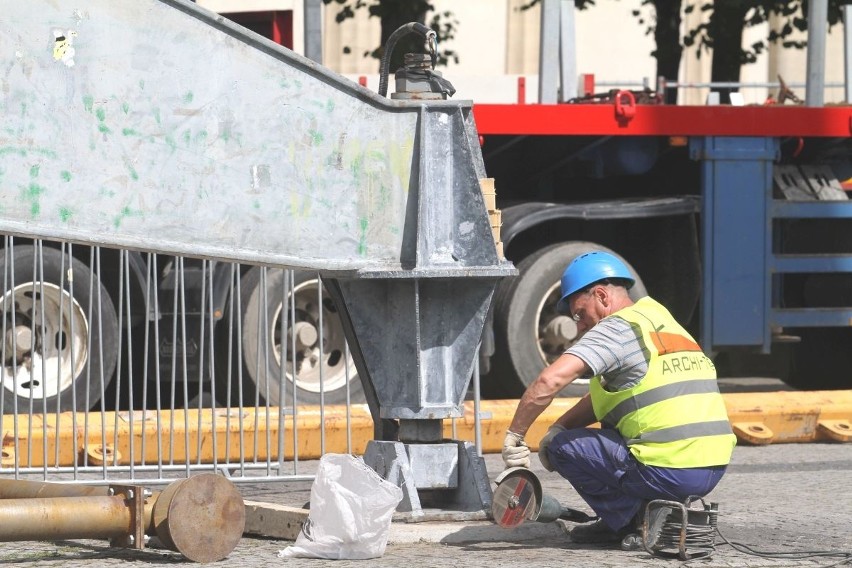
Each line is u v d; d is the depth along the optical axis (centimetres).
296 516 1384
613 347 1326
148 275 1941
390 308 1460
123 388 2308
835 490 1869
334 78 1405
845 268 2633
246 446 2097
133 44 1323
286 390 2314
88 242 1305
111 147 1315
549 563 1286
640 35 5316
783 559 1330
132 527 1256
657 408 1331
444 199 1446
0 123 1266
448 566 1267
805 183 2645
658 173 2675
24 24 1273
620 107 2495
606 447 1341
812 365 3008
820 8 2709
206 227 1359
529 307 2427
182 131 1347
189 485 1262
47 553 1327
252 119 1376
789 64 5144
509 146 2512
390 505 1304
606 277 1391
